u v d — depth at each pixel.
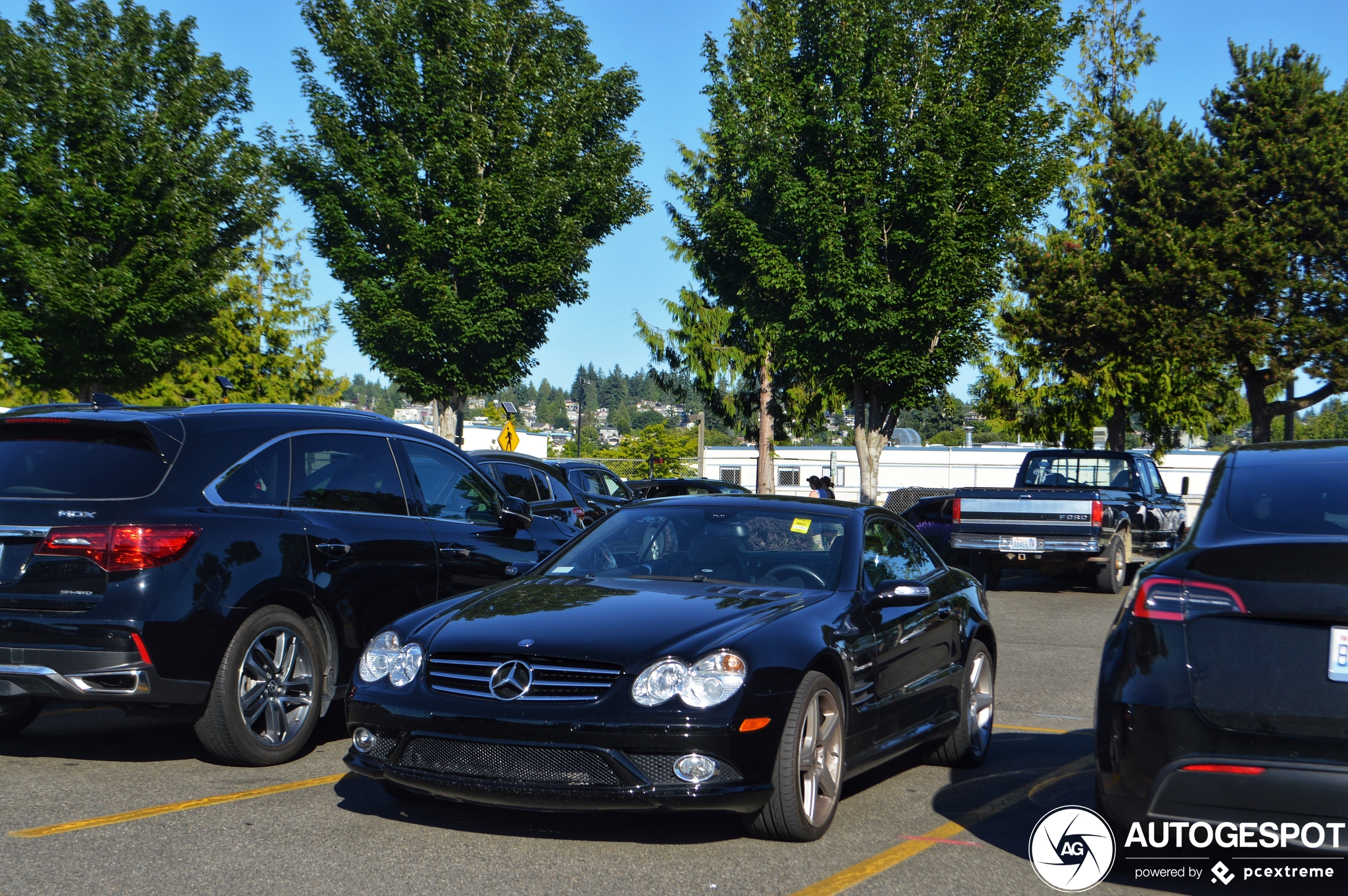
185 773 5.91
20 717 6.86
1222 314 28.94
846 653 5.08
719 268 30.66
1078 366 33.28
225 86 24.14
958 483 50.03
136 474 5.88
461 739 4.59
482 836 4.83
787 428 42.97
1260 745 3.76
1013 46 26.66
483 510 8.04
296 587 6.25
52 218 21.75
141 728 7.16
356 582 6.63
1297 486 4.47
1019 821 5.25
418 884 4.20
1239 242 28.36
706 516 6.15
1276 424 66.44
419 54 25.05
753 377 42.09
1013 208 26.30
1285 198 29.19
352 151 23.94
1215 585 3.93
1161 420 36.69
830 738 4.96
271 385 40.84
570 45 26.81
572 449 97.94
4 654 5.62
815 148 26.56
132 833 4.82
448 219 23.77
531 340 25.50
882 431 28.27
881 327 25.98
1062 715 7.97
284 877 4.26
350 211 24.62
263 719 6.21
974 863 4.57
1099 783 4.14
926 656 5.96
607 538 6.20
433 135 24.28
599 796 4.41
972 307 26.45
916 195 25.45
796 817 4.65
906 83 26.58
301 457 6.65
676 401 43.03
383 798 5.44
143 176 22.59
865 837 4.95
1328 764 3.67
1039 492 15.95
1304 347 28.00
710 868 4.43
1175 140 30.70
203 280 23.56
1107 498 17.94
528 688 4.60
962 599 6.66
